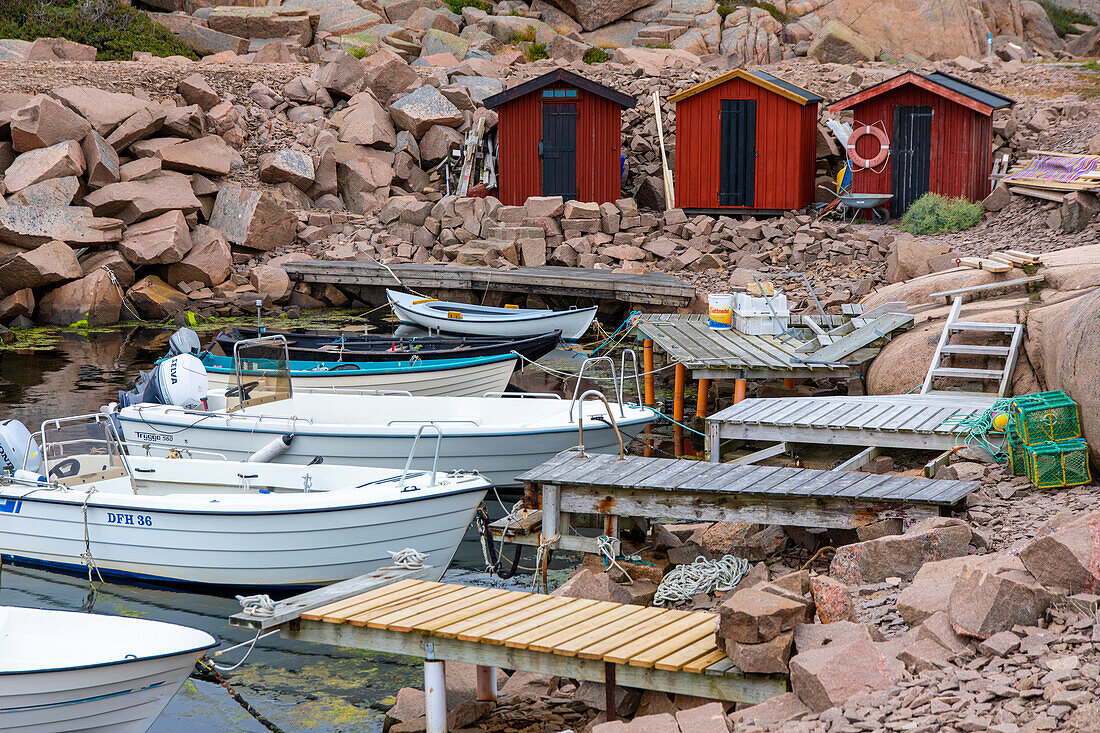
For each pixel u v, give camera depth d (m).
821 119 29.06
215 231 27.34
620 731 5.83
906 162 24.38
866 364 14.59
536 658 6.58
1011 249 19.78
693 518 9.55
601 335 22.55
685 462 10.52
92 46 35.69
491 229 26.38
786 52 38.59
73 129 27.25
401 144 31.59
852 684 5.64
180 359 14.06
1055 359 10.85
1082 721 4.80
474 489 10.54
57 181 26.05
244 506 10.15
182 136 29.53
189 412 13.34
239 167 30.14
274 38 38.72
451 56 36.94
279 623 7.12
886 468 11.16
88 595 10.47
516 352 17.52
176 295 25.89
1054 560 6.21
